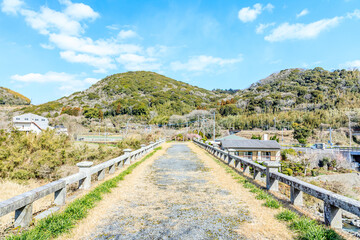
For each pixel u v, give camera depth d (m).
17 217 3.63
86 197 5.12
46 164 14.12
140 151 14.41
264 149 36.72
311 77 151.50
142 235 3.52
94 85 181.50
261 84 178.00
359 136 67.38
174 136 60.97
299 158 38.44
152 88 152.50
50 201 6.32
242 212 4.56
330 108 93.38
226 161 12.77
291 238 3.36
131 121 87.44
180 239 3.37
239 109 105.56
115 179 7.32
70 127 62.12
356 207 2.96
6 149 13.72
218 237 3.43
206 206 4.98
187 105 117.75
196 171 9.79
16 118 60.66
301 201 4.91
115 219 4.21
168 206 5.01
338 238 3.16
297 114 92.31
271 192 5.91
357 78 131.25
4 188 10.30
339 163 37.62
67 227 3.67
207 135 66.56
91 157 19.92
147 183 7.40
